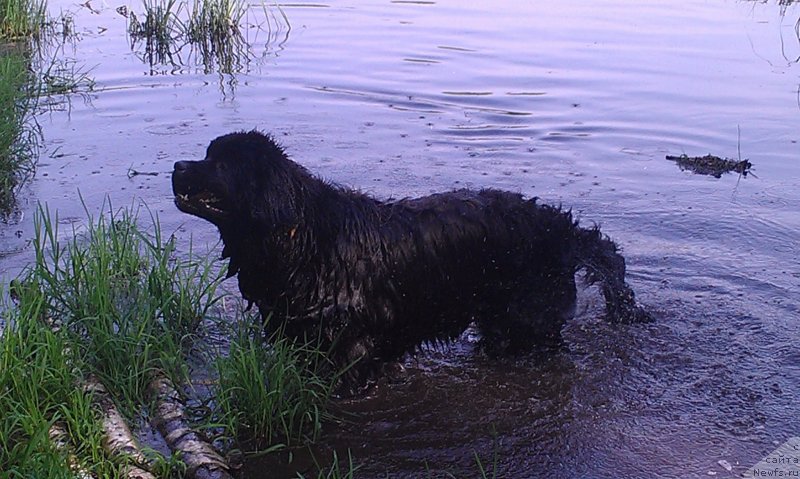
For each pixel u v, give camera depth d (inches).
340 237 121.3
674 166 178.1
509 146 183.9
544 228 129.6
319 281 121.0
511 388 126.1
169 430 116.2
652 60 238.8
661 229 157.4
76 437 113.3
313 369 124.0
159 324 130.3
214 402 120.5
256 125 190.7
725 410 122.3
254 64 235.0
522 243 128.0
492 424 120.7
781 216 161.3
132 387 121.0
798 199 166.9
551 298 129.6
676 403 123.4
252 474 113.7
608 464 115.3
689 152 183.8
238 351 121.3
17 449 109.6
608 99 207.3
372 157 177.6
